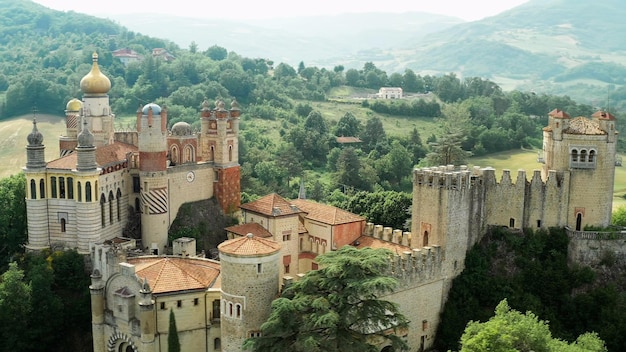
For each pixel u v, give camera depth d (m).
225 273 88.50
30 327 105.25
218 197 139.62
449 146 182.50
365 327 89.44
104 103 138.50
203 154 140.50
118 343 96.50
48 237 118.62
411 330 106.69
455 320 110.12
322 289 87.56
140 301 91.12
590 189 119.56
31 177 116.38
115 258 95.75
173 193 130.62
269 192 196.25
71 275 112.31
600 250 117.62
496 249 118.50
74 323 109.31
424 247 111.25
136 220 129.25
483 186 118.75
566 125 120.38
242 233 113.00
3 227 123.81
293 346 83.56
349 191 199.88
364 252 88.56
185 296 93.56
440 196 111.88
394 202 143.12
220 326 94.31
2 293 103.25
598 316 111.38
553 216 119.81
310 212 122.25
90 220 114.75
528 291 114.81
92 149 114.38
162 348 93.31
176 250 117.88
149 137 123.75
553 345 85.69
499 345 84.00
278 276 90.38
